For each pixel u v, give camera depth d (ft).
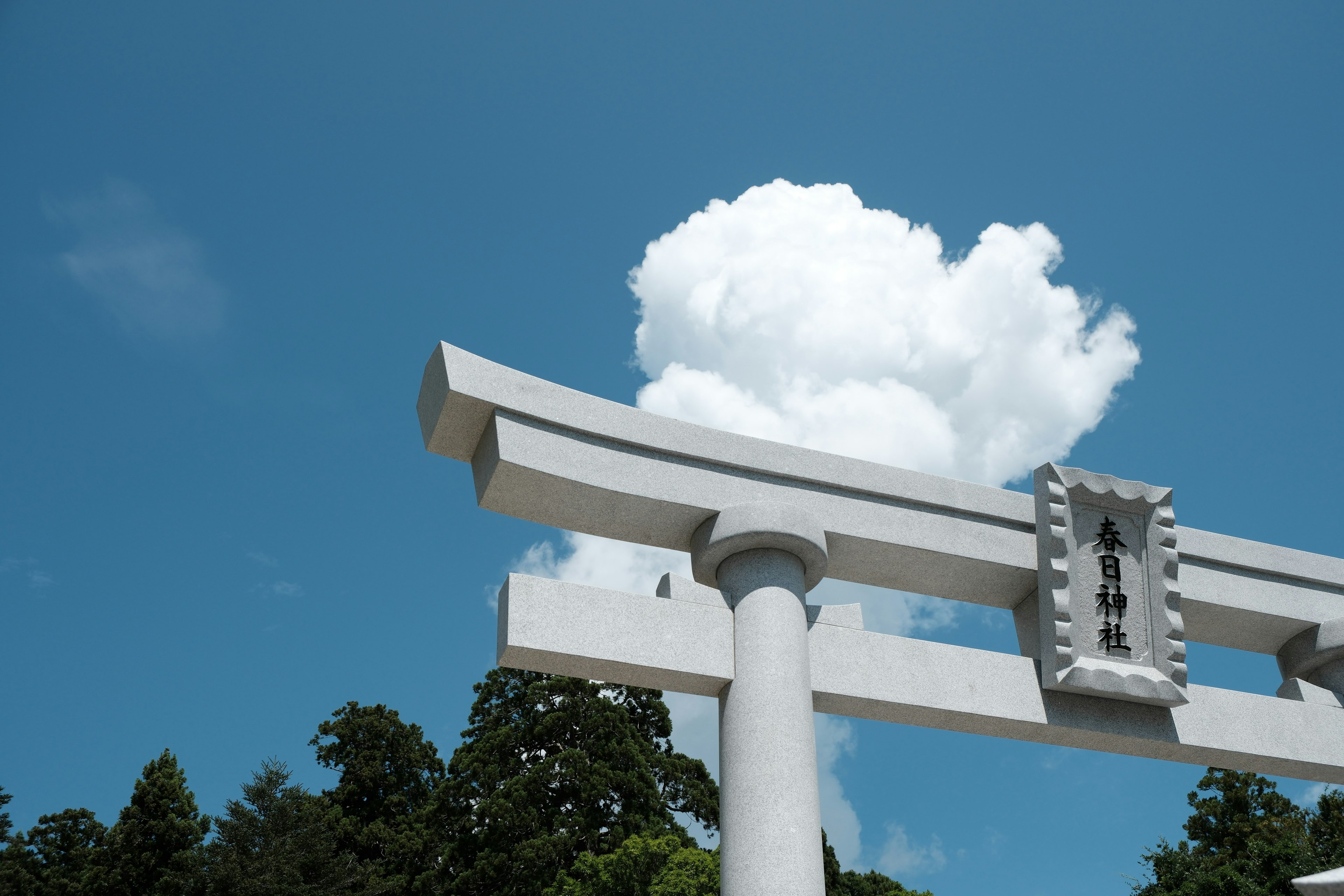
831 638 28.66
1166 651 30.83
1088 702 30.60
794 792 24.97
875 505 30.68
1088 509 31.91
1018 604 32.55
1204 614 34.47
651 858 82.89
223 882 81.30
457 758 107.34
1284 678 36.24
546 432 27.86
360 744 114.73
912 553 30.60
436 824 101.55
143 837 97.45
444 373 27.40
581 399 28.58
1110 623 30.89
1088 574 31.19
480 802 100.42
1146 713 31.14
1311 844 75.66
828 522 29.81
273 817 87.04
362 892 92.43
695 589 27.78
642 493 28.17
